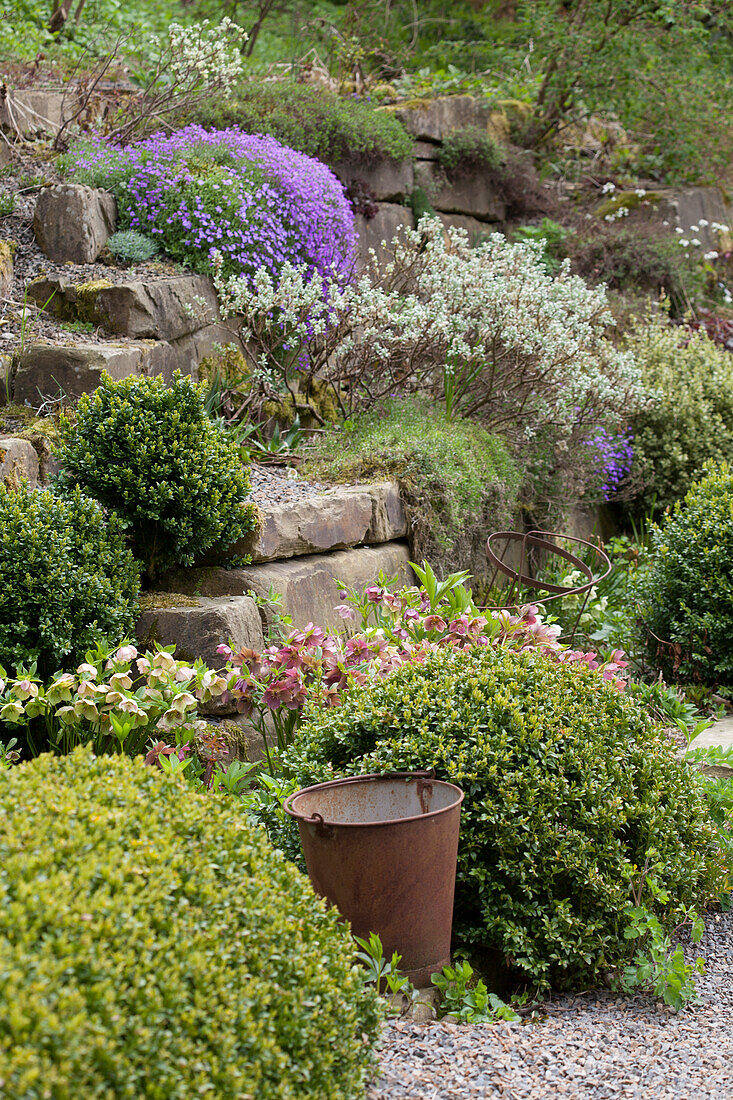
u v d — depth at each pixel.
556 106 10.95
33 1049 1.34
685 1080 2.30
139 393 3.99
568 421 6.65
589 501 7.64
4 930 1.49
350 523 4.84
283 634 4.07
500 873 2.85
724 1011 2.70
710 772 3.98
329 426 6.14
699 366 8.54
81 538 3.67
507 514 6.13
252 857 2.03
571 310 7.01
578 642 5.95
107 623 3.61
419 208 8.66
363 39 10.81
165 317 5.33
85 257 5.57
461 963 2.79
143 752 3.46
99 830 1.78
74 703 3.13
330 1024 1.93
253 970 1.80
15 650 3.37
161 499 3.87
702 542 5.55
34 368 4.70
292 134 7.32
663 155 11.51
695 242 10.21
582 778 2.93
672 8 10.57
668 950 2.99
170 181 5.82
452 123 9.39
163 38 8.75
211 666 3.75
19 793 1.87
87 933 1.52
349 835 2.46
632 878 2.92
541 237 9.84
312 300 5.63
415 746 2.86
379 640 3.57
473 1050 2.37
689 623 5.46
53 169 6.38
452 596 4.05
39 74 7.70
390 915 2.52
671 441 8.19
